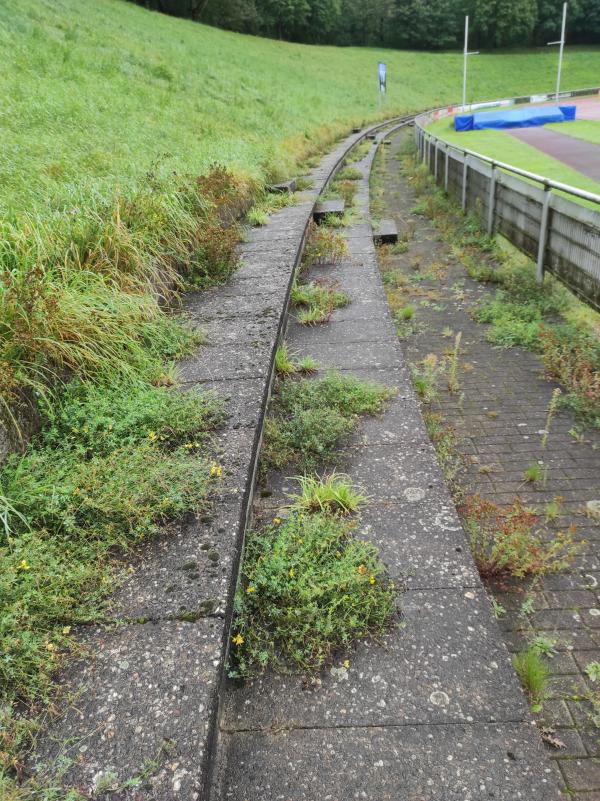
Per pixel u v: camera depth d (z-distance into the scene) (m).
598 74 66.44
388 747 1.91
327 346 4.93
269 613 2.36
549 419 4.02
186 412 3.20
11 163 5.64
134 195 5.59
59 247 4.15
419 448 3.42
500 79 63.94
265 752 1.92
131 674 1.90
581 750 2.14
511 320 5.89
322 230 8.48
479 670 2.14
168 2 52.16
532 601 2.76
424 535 2.76
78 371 3.36
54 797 1.54
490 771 1.82
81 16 19.94
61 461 2.70
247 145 11.93
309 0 67.19
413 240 9.53
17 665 1.85
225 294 5.42
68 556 2.26
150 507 2.50
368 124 32.59
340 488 2.97
